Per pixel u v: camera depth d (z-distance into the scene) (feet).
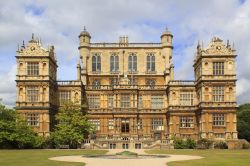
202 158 168.35
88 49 405.80
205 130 334.03
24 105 339.57
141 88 382.63
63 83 367.45
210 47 342.85
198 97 355.77
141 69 403.95
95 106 379.76
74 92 366.22
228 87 339.16
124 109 368.89
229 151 244.01
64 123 333.21
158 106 382.42
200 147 314.14
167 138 354.74
